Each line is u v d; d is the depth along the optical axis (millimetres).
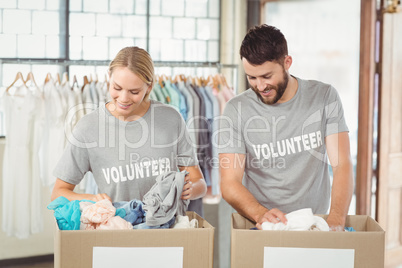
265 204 1817
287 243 1244
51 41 3584
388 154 3252
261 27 1555
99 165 1668
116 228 1243
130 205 1374
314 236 1242
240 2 3785
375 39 3137
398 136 3291
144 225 1303
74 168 1663
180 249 1229
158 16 3787
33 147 3150
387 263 3334
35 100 3104
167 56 3834
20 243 3480
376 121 3268
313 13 6172
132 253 1218
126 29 3734
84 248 1204
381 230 1301
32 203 3199
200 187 1695
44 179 3189
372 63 3125
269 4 3799
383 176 3242
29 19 3518
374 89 3184
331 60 6523
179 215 1385
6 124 3104
